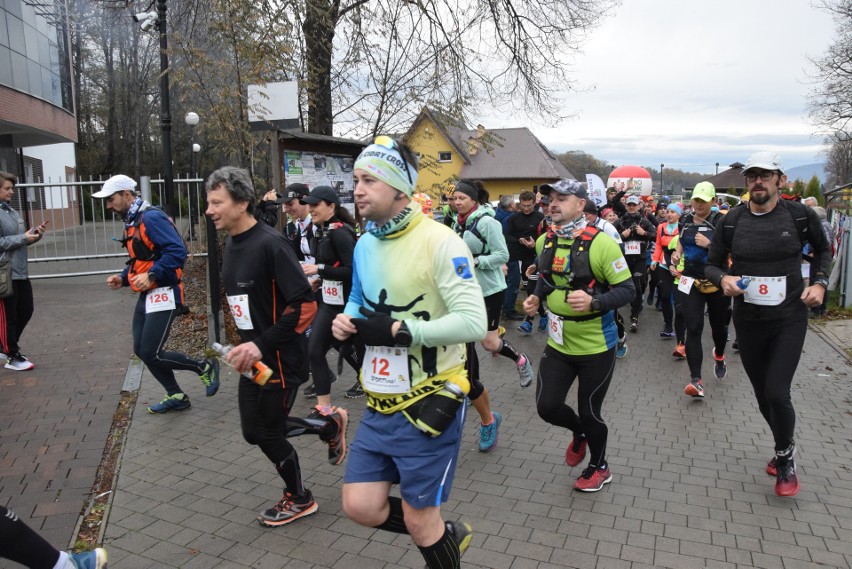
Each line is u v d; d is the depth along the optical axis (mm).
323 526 3592
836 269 12562
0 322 6387
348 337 2492
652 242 10992
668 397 6043
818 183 28859
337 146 8633
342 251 4918
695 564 3197
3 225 6309
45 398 5734
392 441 2432
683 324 7434
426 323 2291
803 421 5383
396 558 3271
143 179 9203
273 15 8250
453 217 7363
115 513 3742
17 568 3199
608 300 3588
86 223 12227
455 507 3811
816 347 8234
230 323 7988
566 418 3918
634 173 17844
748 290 3984
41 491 3992
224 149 8797
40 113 20109
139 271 5137
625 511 3756
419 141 10914
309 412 5555
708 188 5957
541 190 3846
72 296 10688
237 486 4094
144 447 4695
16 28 18328
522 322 9516
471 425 5219
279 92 7684
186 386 6125
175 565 3221
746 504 3844
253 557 3287
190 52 7977
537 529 3551
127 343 7676
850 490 4043
